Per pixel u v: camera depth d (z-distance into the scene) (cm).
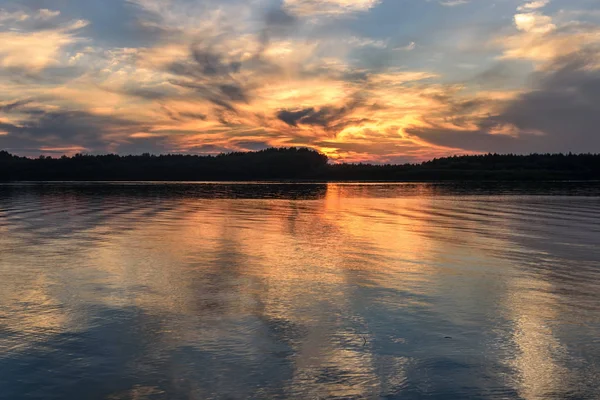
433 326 659
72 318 691
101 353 566
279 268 1030
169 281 909
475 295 820
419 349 578
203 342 600
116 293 823
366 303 770
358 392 474
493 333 633
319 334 628
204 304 762
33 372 516
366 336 621
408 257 1170
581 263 1100
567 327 657
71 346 586
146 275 959
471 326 660
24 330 641
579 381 497
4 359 548
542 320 687
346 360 547
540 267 1054
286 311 727
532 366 532
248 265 1062
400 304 765
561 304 768
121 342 600
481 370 521
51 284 884
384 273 988
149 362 541
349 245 1353
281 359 549
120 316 700
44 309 732
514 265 1075
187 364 537
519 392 474
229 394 470
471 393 472
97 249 1266
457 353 566
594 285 892
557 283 906
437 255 1200
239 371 519
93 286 870
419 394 470
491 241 1440
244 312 721
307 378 503
